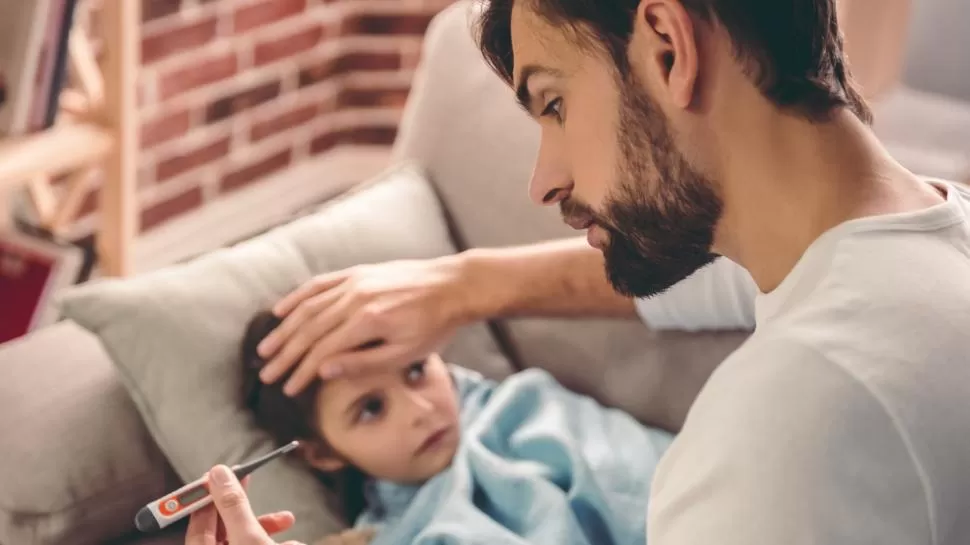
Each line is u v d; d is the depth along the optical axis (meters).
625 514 1.21
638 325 1.37
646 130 0.75
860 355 0.67
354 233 1.37
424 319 1.20
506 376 1.42
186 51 2.41
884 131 2.20
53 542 1.13
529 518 1.18
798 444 0.65
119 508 1.18
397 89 2.94
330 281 1.22
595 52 0.74
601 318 1.33
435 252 1.42
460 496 1.19
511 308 1.24
